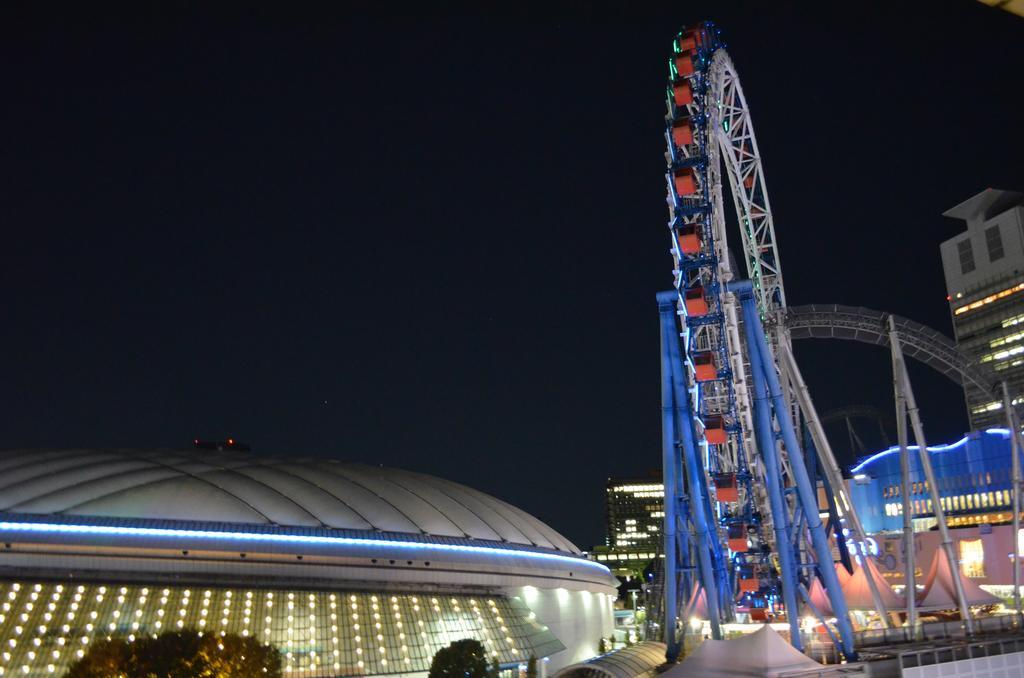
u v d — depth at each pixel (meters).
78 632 65.56
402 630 76.25
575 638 98.69
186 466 85.00
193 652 54.44
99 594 69.19
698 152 72.19
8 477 77.62
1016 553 76.06
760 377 63.91
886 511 135.25
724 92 91.00
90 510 73.06
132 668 52.59
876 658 51.50
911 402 73.88
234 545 73.69
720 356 72.25
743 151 94.81
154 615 68.94
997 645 48.66
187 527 73.44
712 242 69.81
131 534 71.12
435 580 81.56
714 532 71.31
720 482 65.81
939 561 81.75
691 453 64.81
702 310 65.19
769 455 62.69
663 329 66.81
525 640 85.50
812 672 45.53
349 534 79.25
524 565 90.19
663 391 65.81
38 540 68.44
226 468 86.12
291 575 75.31
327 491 85.75
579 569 101.62
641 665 59.03
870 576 75.38
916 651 46.84
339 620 74.31
